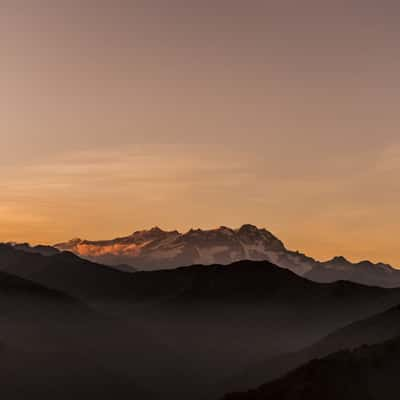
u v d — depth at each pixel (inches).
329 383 6417.3
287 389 6574.8
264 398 6604.3
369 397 6141.7
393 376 6318.9
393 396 6087.6
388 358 6560.0
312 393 6358.3
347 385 6343.5
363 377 6382.9
